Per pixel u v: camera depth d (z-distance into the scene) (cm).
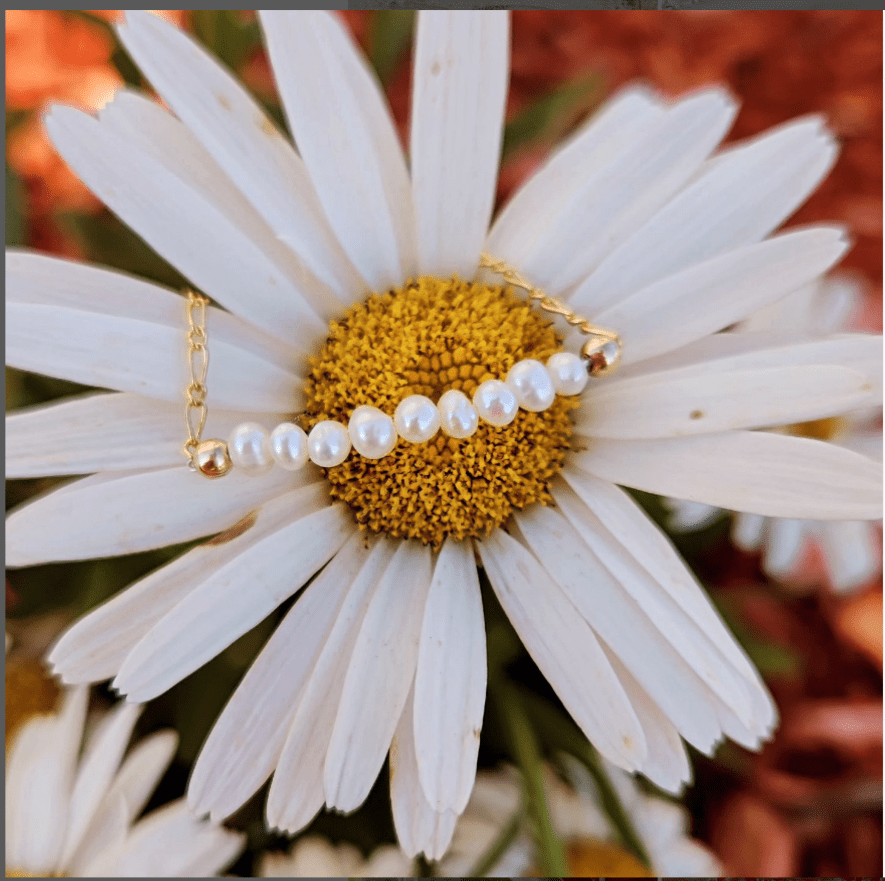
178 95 12
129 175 11
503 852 13
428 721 11
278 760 11
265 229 12
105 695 13
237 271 12
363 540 12
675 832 14
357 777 11
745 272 12
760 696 12
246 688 12
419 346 12
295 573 12
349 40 12
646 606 12
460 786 11
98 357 11
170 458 12
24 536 11
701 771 14
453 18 12
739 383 12
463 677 12
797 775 14
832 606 15
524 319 13
